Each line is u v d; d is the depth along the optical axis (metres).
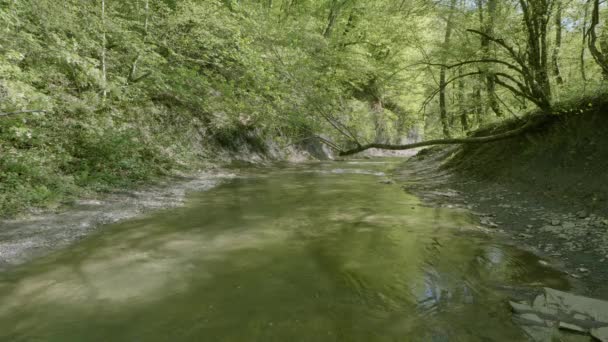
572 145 7.25
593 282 3.83
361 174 14.33
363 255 4.72
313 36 14.84
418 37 11.73
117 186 8.43
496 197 7.87
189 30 12.95
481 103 10.50
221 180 11.29
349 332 2.93
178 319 3.09
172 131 13.39
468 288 3.76
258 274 4.06
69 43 8.44
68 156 7.79
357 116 13.42
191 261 4.41
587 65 9.59
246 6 13.48
